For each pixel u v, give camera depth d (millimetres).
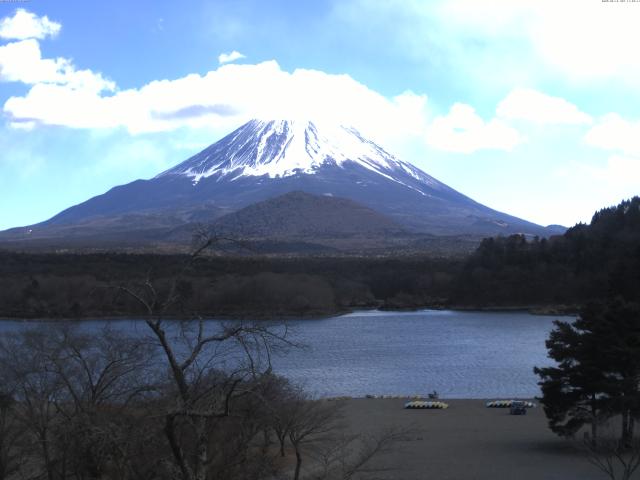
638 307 50156
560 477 42625
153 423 24141
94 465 26906
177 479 21469
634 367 48312
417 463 46562
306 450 46562
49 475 31016
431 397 75562
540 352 118188
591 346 48281
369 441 47938
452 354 116125
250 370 23875
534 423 61438
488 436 55781
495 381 90812
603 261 199625
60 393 38469
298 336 137500
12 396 39562
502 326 162875
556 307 199250
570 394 49312
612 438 47281
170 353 20000
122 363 35750
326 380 90688
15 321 115688
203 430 20203
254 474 29891
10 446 36656
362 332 149750
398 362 105938
